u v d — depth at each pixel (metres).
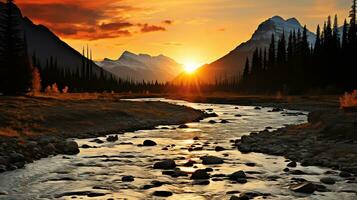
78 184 17.73
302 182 17.52
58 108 46.06
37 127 34.38
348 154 22.78
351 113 32.19
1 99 50.81
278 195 15.90
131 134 37.75
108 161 23.48
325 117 32.81
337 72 94.00
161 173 20.16
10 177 18.78
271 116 61.12
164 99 124.88
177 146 29.84
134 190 16.75
